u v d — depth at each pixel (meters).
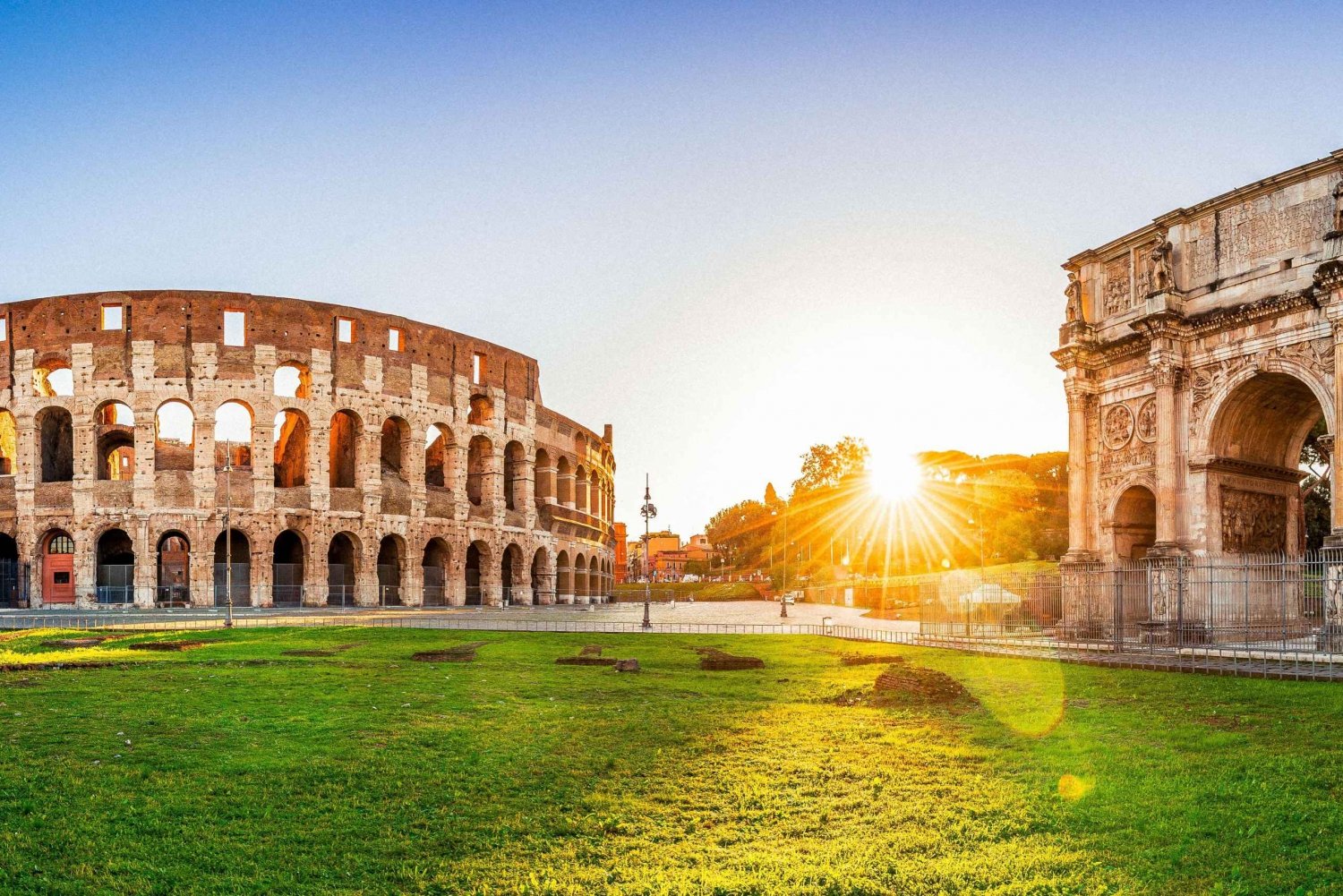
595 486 143.38
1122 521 54.84
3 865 14.35
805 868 14.09
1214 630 45.94
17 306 93.19
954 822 16.22
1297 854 14.42
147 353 91.19
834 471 190.25
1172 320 50.47
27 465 91.06
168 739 22.33
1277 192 47.97
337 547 104.00
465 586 106.38
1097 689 31.27
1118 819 16.14
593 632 59.44
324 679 33.19
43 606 89.12
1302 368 45.72
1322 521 82.19
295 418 101.69
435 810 17.03
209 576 90.50
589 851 15.00
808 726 24.34
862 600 122.62
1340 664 36.81
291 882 13.84
